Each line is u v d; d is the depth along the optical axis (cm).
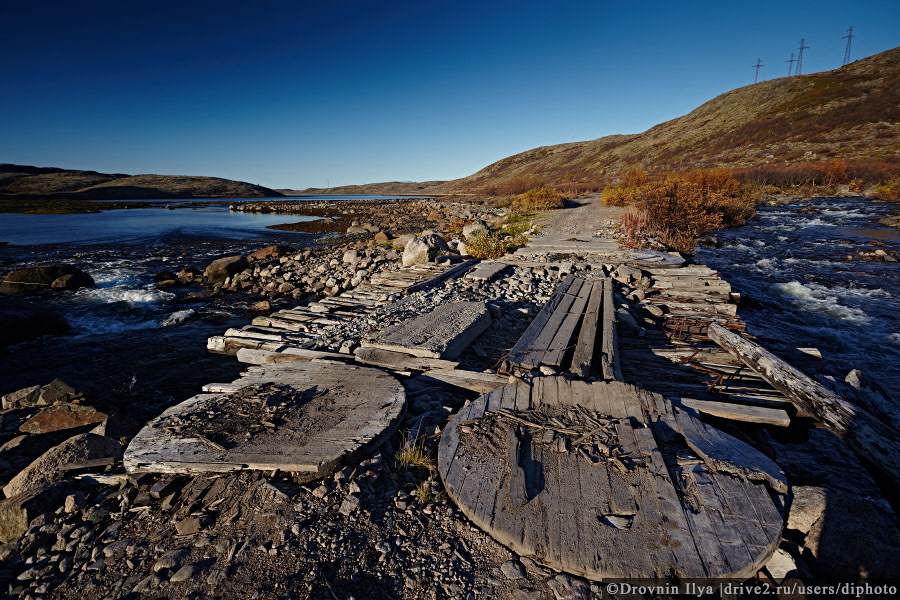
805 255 1424
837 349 695
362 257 1527
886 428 354
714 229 1892
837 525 251
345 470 319
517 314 745
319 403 406
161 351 798
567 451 316
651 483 280
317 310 829
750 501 266
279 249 1848
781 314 875
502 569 239
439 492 303
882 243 1542
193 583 232
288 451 329
